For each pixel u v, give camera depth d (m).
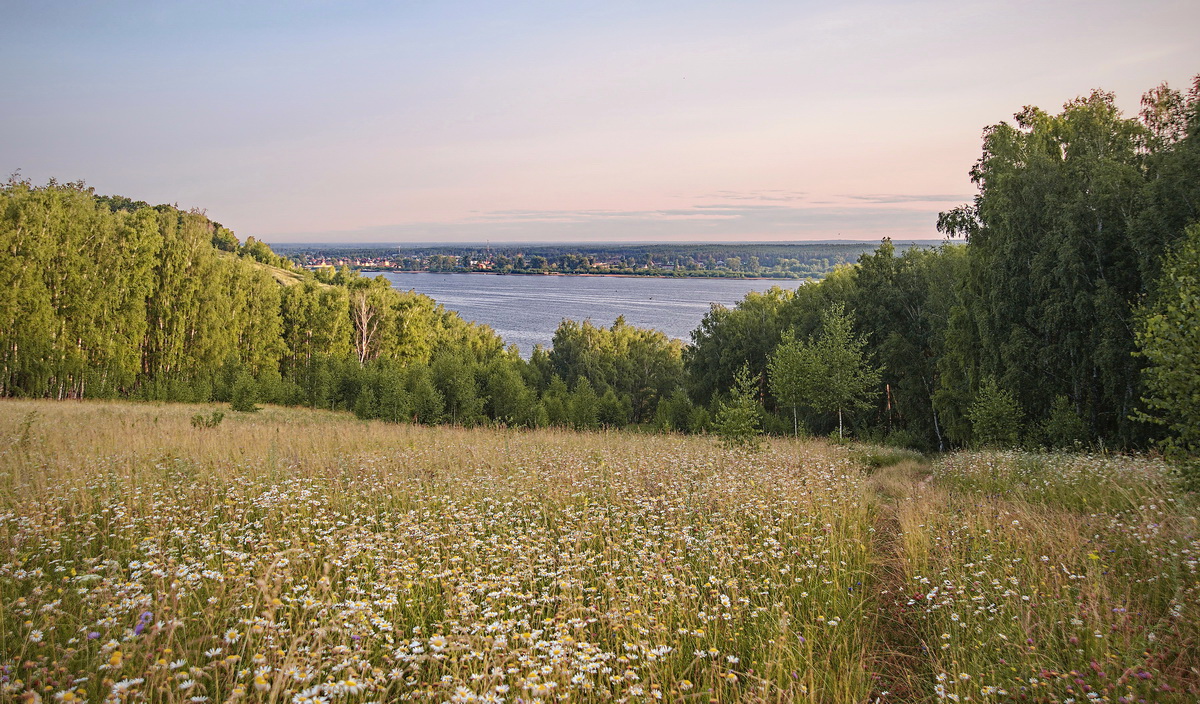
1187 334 7.49
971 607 4.73
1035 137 27.59
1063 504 8.66
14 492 7.57
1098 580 4.83
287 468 9.93
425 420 35.28
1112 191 22.89
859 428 39.88
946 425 29.75
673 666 3.97
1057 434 21.48
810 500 8.09
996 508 7.82
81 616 4.04
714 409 42.06
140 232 47.19
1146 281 20.69
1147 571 5.24
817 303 48.28
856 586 5.62
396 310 76.75
